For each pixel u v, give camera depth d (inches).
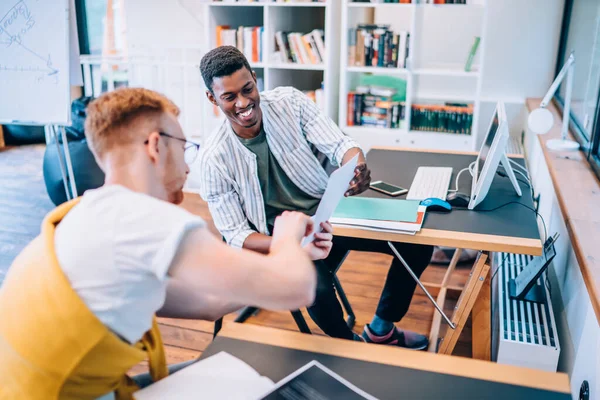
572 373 72.8
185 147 43.0
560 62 164.9
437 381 43.8
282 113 81.6
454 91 179.2
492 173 78.7
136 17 216.5
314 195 87.1
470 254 129.7
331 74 163.8
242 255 37.3
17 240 144.6
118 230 36.6
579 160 108.0
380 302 93.0
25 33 122.1
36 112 124.3
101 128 39.4
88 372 38.2
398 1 155.6
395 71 157.2
